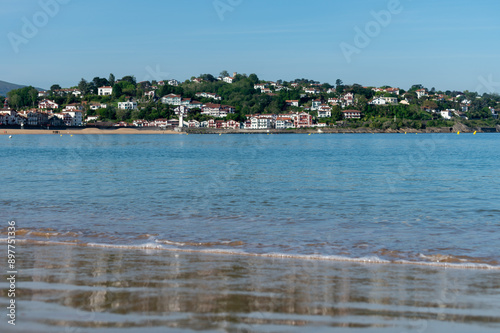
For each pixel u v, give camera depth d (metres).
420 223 24.48
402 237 21.11
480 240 20.53
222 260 16.92
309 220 25.30
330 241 20.25
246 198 33.56
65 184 41.44
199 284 13.97
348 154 95.50
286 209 28.89
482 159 78.81
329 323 11.27
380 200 32.72
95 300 12.55
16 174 50.34
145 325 11.02
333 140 181.88
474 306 12.43
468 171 55.81
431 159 79.25
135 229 22.66
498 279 14.80
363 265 16.41
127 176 49.31
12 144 142.12
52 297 12.76
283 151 107.88
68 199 32.53
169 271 15.35
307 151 107.44
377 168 60.56
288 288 13.69
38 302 12.40
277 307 12.20
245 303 12.44
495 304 12.57
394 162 72.00
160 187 39.88
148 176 49.50
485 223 24.52
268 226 23.58
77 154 93.88
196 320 11.30
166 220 25.11
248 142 165.88
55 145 137.12
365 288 13.78
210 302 12.48
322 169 59.09
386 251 18.47
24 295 12.92
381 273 15.38
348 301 12.69
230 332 10.69
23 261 16.56
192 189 38.66
